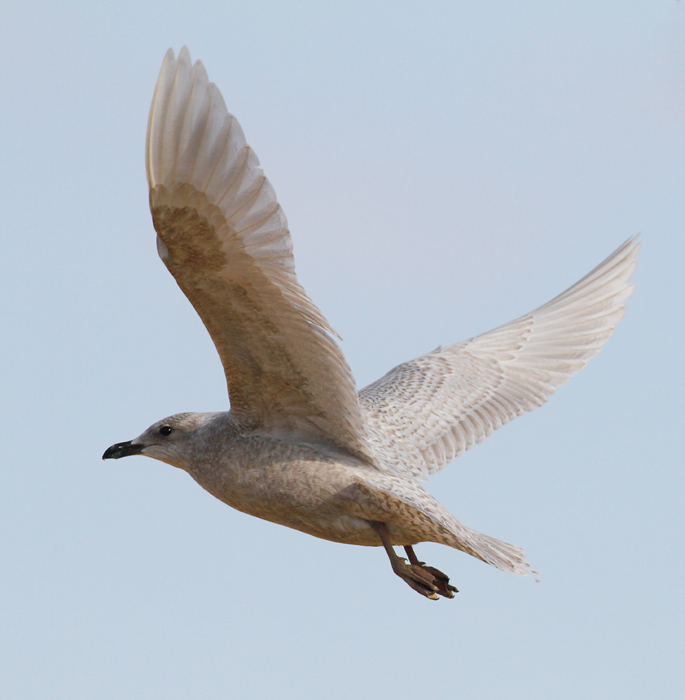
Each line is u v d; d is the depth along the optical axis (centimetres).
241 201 959
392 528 1204
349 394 1134
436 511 1163
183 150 935
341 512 1190
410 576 1162
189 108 929
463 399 1463
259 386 1166
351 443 1191
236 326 1087
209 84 930
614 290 1529
